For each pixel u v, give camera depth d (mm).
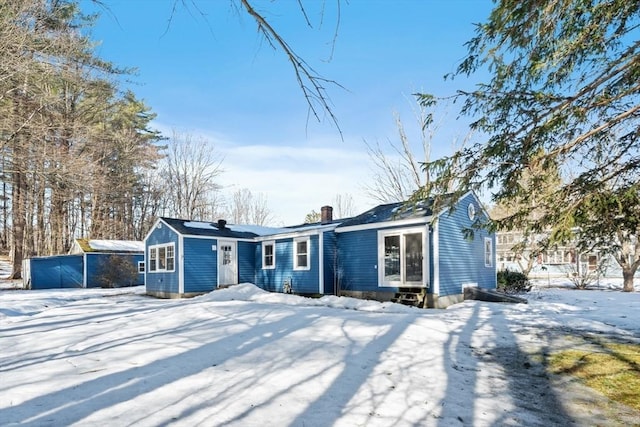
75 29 16547
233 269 19016
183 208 40094
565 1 4148
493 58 4871
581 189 4660
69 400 4285
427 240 13297
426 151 24141
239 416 3936
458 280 14078
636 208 4480
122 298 17609
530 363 6141
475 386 5062
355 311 11281
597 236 5051
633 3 4055
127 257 25328
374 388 4863
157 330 8359
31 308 14008
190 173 40375
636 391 4898
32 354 6438
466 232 6000
